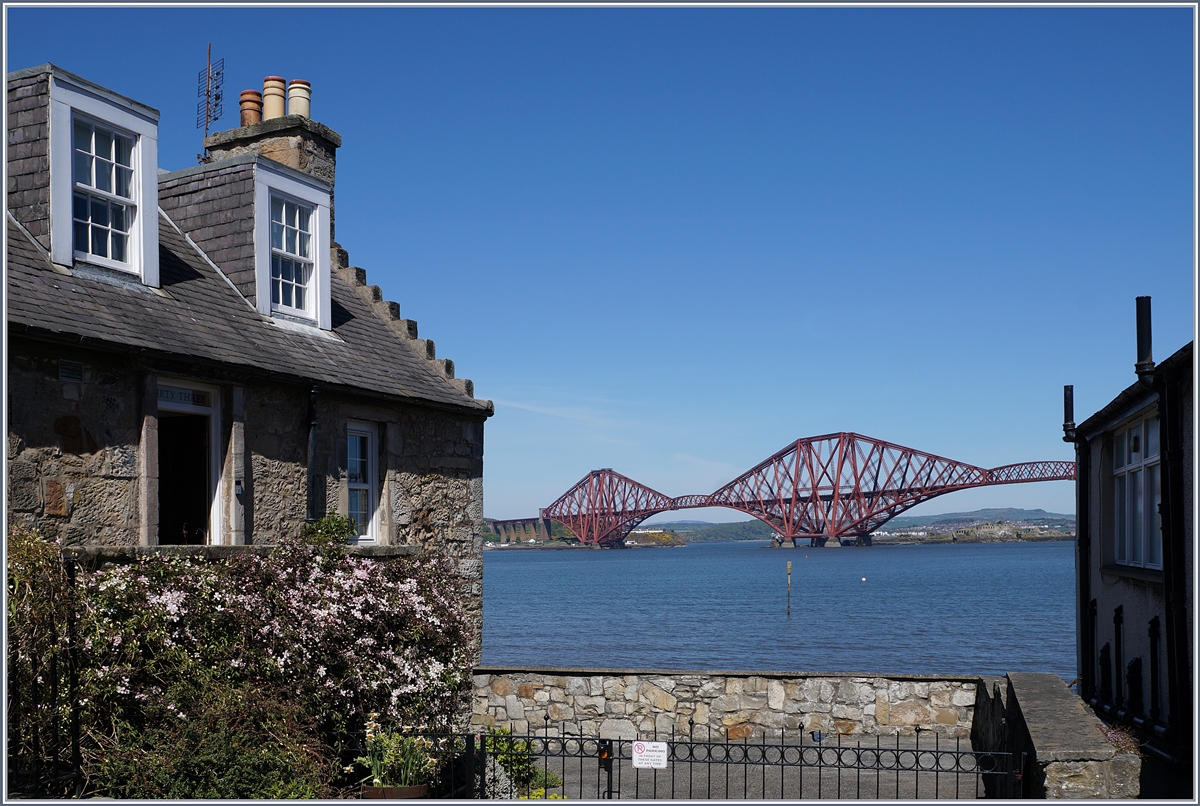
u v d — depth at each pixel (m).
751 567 147.75
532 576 125.81
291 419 10.39
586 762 10.62
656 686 11.50
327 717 7.93
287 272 11.74
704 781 9.45
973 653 39.12
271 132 13.30
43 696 6.05
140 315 9.26
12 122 9.18
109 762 6.25
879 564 151.88
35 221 9.02
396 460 11.77
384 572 9.49
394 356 12.77
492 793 8.52
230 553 8.01
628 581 108.94
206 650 7.18
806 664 36.19
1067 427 13.55
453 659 9.97
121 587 6.82
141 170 9.91
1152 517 10.59
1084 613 13.29
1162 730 9.33
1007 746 8.24
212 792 6.26
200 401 9.61
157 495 8.94
